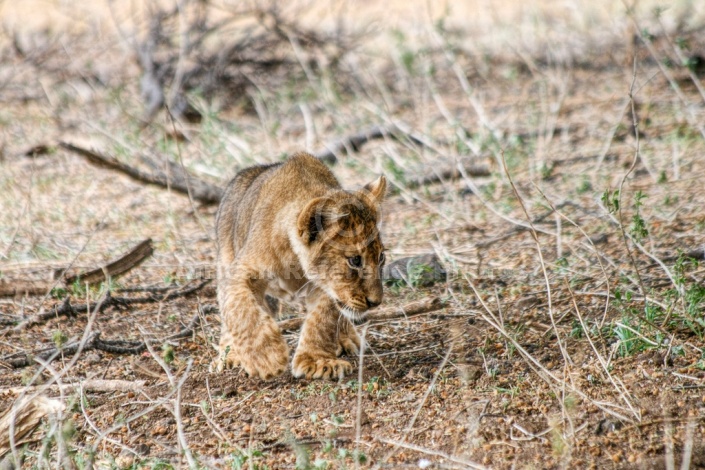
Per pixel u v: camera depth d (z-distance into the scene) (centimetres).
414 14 2927
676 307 917
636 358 829
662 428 719
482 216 1397
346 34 2442
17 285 1145
